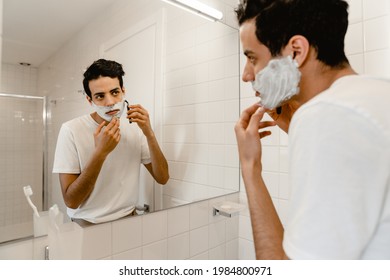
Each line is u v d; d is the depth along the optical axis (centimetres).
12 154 69
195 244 110
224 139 125
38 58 74
